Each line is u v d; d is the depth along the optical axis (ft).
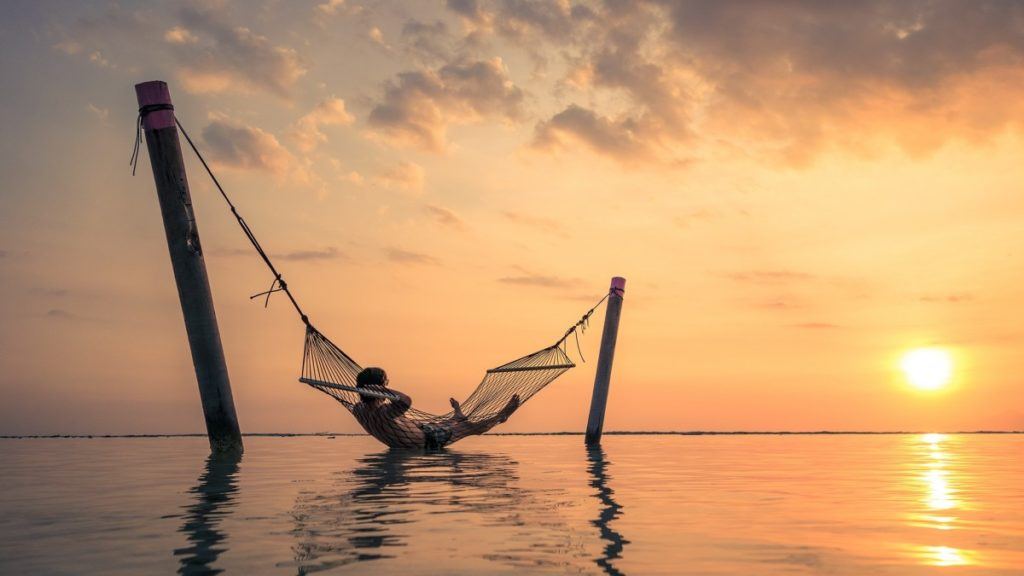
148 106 37.35
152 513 16.76
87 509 17.47
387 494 20.15
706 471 28.32
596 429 50.88
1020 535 14.23
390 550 12.57
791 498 19.76
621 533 14.19
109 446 50.80
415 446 40.45
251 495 19.98
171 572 11.10
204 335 37.19
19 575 11.00
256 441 56.90
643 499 19.29
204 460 34.12
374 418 38.83
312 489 21.40
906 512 17.21
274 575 10.88
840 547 13.01
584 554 12.32
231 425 37.45
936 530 14.78
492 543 13.16
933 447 50.75
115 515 16.48
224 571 11.14
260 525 14.99
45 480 24.58
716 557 12.17
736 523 15.44
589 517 16.12
